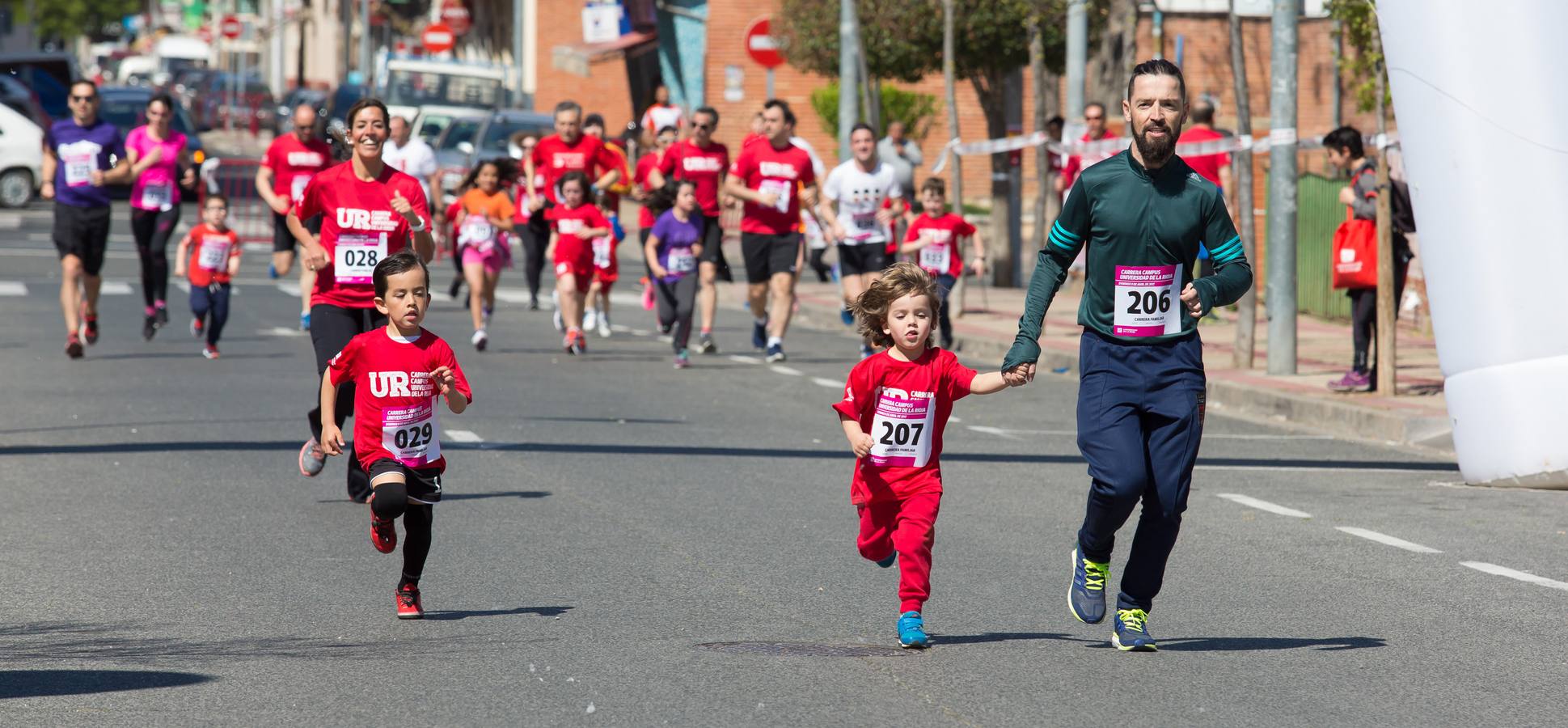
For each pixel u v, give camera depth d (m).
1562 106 15.89
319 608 10.79
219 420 18.58
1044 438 18.80
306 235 14.34
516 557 12.32
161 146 24.97
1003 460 17.12
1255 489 15.78
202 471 15.59
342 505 14.13
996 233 37.59
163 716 8.49
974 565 12.27
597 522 13.61
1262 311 32.75
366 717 8.53
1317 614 10.94
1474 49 16.19
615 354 26.08
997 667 9.50
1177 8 42.62
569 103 28.75
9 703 8.68
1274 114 22.78
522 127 50.47
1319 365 24.36
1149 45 39.81
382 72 63.59
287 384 21.56
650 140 40.91
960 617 10.73
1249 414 21.39
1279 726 8.47
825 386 22.75
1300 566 12.39
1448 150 16.22
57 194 23.70
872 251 25.23
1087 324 9.73
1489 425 15.90
